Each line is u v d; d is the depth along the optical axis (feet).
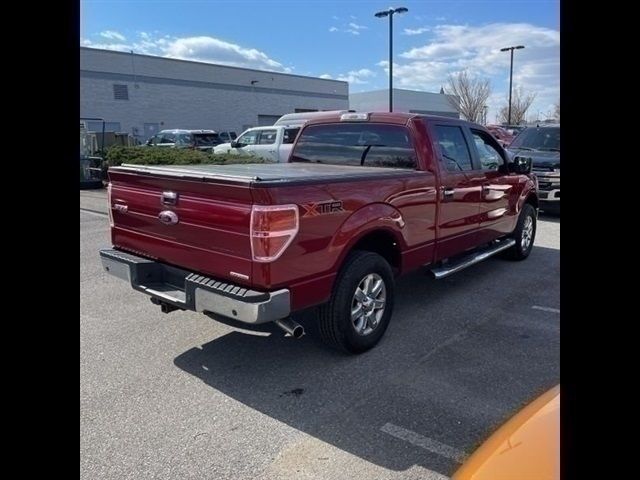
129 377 12.03
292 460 9.01
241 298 10.52
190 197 11.80
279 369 12.45
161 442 9.52
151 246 13.17
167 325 15.28
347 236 12.13
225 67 138.00
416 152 15.34
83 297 17.89
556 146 36.96
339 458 9.05
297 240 10.90
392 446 9.37
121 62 118.73
